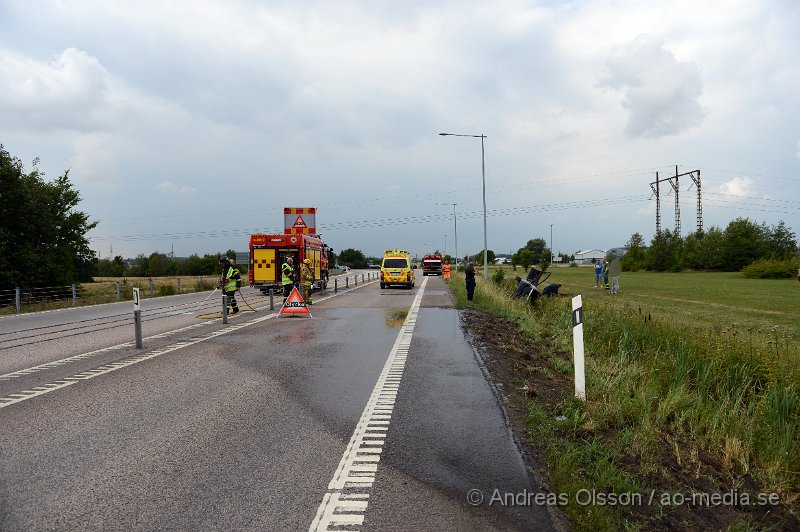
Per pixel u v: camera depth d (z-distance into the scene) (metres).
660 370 9.95
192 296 33.44
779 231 84.69
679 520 4.43
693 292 35.22
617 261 34.31
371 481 4.71
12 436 5.91
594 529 3.91
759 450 6.36
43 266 33.69
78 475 4.84
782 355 10.59
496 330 15.10
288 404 7.24
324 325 16.19
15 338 14.12
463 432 6.02
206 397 7.61
